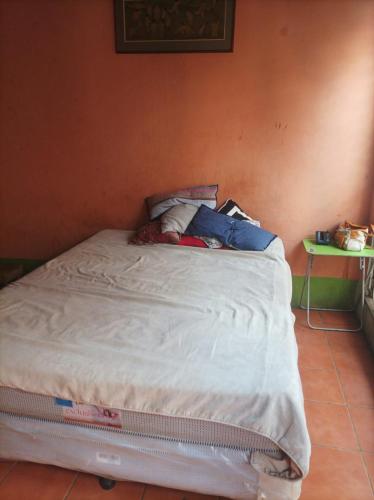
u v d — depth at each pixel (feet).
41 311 5.81
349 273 9.64
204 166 9.54
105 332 5.21
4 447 4.98
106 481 4.99
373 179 8.91
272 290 6.49
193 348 4.83
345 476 5.20
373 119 8.54
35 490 4.96
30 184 10.44
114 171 9.97
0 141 10.16
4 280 10.02
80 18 8.89
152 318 5.57
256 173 9.36
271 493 4.29
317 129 8.82
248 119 9.01
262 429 4.01
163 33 8.68
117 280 6.93
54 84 9.50
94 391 4.33
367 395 6.80
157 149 9.60
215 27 8.48
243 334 5.14
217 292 6.40
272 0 8.14
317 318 9.53
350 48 8.21
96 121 9.62
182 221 8.80
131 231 10.02
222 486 4.50
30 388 4.46
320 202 9.31
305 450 3.96
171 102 9.18
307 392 6.88
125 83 9.21
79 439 4.67
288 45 8.38
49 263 7.79
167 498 4.85
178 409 4.19
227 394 4.11
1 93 9.75
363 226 9.00
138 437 4.53
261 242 8.30
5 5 9.00
